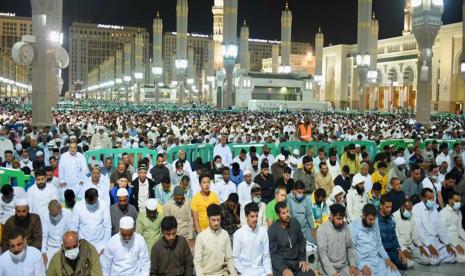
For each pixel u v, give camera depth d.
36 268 6.16
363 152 14.83
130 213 8.74
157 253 6.97
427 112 26.28
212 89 82.56
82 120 29.14
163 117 34.56
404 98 78.75
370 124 31.80
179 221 9.18
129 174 11.16
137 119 30.12
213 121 31.89
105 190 10.41
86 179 12.02
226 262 7.45
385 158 14.11
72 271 6.21
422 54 26.17
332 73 93.69
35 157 14.75
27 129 19.08
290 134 22.45
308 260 9.31
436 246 9.76
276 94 67.75
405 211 9.57
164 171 12.25
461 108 66.94
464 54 33.38
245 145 16.08
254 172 13.37
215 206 7.38
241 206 10.10
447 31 67.62
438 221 9.77
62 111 38.41
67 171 11.91
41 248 7.89
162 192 10.32
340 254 8.06
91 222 8.34
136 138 17.81
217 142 18.97
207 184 9.41
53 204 8.20
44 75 21.50
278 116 40.28
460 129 27.44
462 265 9.66
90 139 19.03
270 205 9.35
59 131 21.20
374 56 60.06
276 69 85.25
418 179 11.77
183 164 12.61
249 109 55.50
